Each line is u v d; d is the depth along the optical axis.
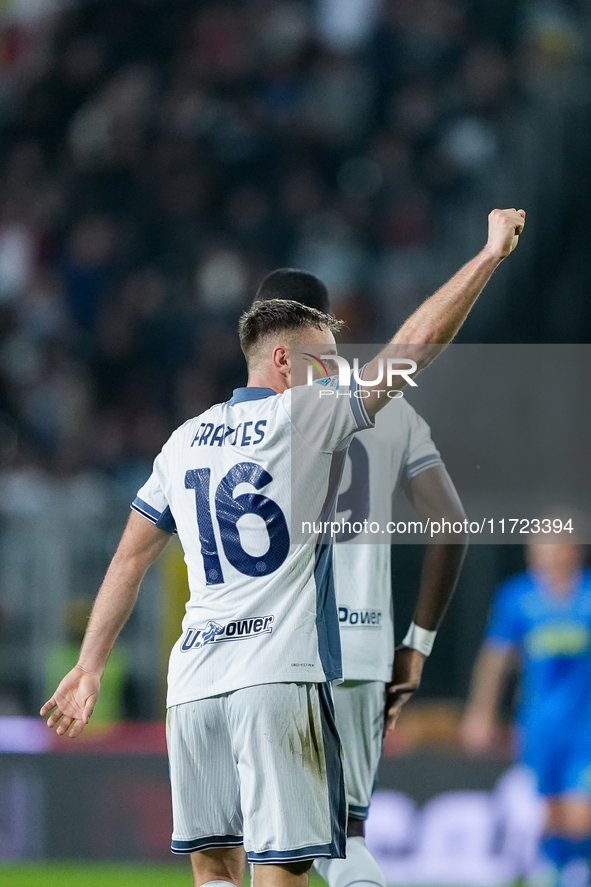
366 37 52.72
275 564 10.24
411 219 47.25
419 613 13.01
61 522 28.92
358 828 12.53
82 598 28.80
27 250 48.38
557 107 36.25
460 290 10.07
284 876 9.97
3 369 44.09
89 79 53.94
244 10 54.59
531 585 22.45
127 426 42.53
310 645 10.16
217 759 10.42
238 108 51.75
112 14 55.25
